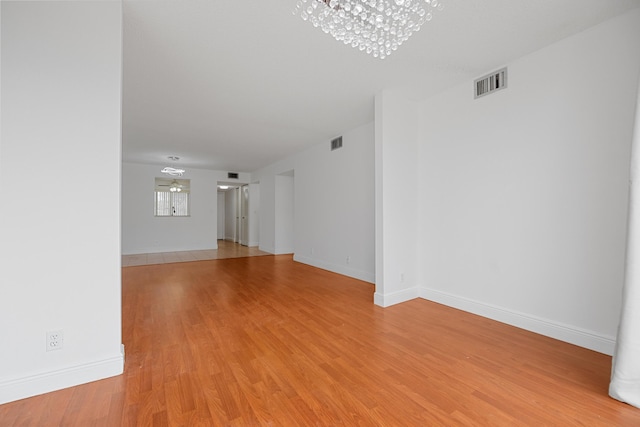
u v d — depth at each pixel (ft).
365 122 14.64
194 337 8.20
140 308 10.79
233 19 6.81
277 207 25.39
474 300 10.06
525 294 8.65
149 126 14.88
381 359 6.97
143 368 6.49
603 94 7.07
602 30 7.08
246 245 31.78
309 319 9.66
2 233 5.15
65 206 5.61
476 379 6.10
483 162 9.67
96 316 5.95
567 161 7.70
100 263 5.96
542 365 6.63
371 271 14.87
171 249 26.94
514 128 8.80
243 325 9.12
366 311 10.44
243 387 5.82
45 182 5.45
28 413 4.96
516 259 8.84
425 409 5.17
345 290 13.39
